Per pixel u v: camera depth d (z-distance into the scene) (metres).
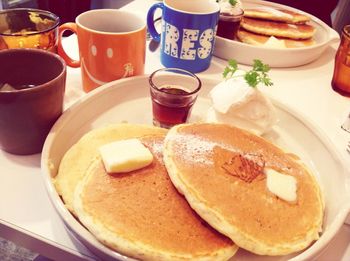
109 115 0.39
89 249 0.25
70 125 0.34
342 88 0.47
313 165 0.36
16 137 0.30
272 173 0.29
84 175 0.28
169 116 0.38
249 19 0.59
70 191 0.28
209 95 0.44
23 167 0.32
